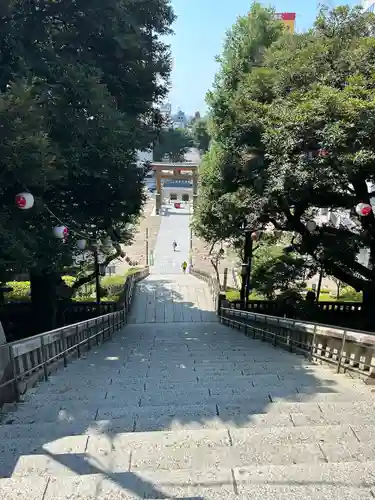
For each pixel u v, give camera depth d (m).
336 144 7.50
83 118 7.43
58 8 8.03
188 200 66.06
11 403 4.46
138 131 10.32
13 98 5.79
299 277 16.78
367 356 5.64
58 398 4.77
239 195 12.50
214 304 19.12
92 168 8.32
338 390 5.05
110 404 4.46
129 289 18.83
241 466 2.93
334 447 3.15
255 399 4.57
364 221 10.84
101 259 15.09
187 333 13.60
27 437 3.52
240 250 18.14
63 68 7.56
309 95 8.52
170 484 2.55
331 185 8.53
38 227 8.21
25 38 7.72
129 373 6.30
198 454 3.09
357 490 2.46
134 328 15.21
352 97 7.82
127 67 10.16
